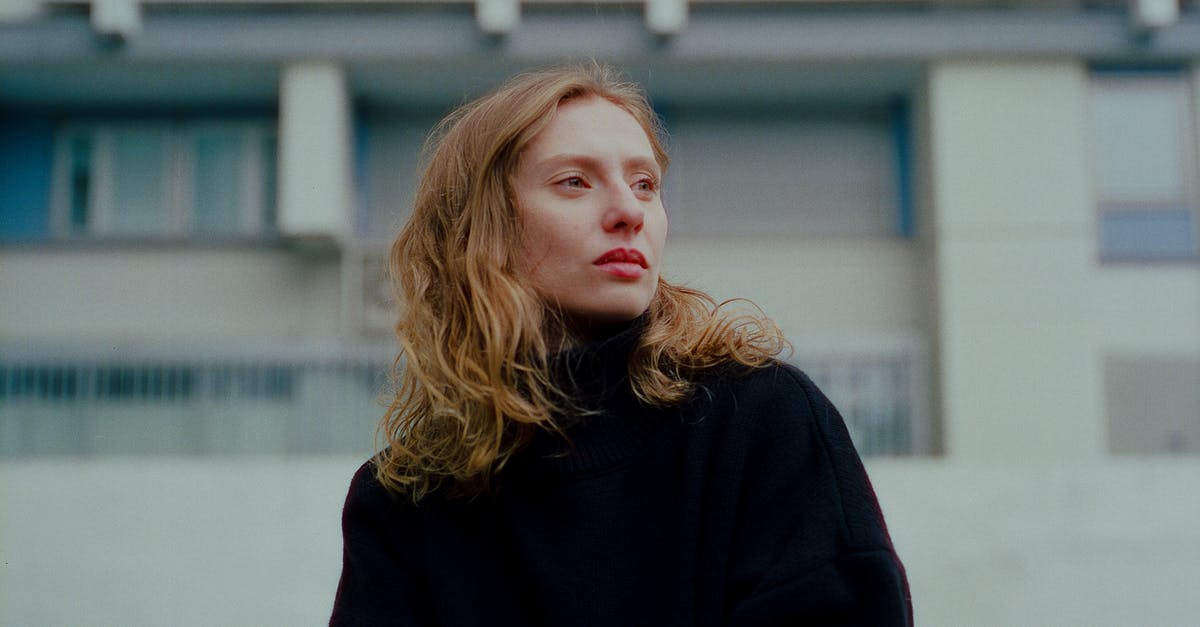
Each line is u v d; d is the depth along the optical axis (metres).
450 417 1.19
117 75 9.69
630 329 1.12
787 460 1.09
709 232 10.09
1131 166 9.85
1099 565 6.34
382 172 10.12
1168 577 6.36
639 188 1.14
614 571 1.11
